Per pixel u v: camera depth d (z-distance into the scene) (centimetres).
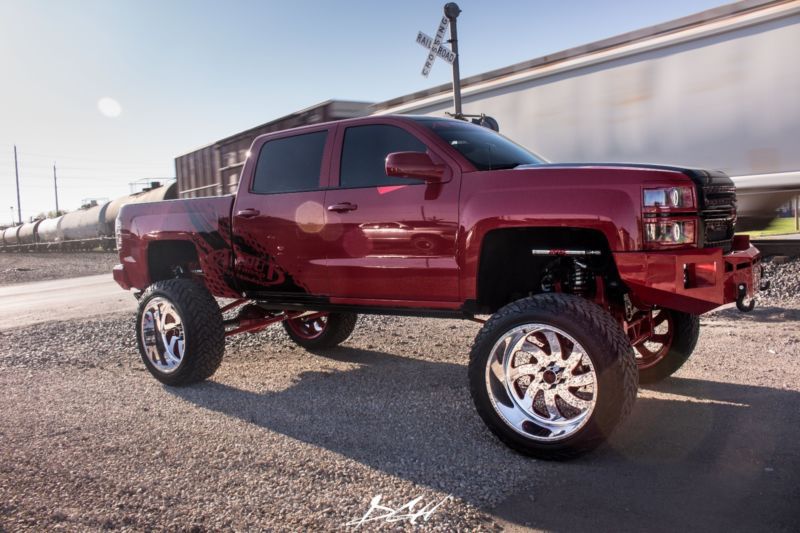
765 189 827
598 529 254
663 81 916
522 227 353
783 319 656
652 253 321
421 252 392
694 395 424
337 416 409
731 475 298
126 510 282
